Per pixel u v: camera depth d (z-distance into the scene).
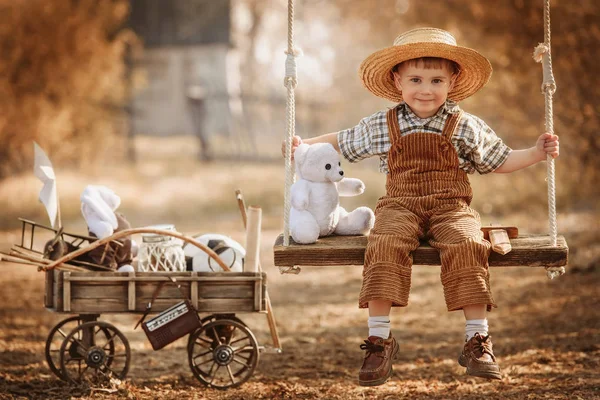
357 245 6.31
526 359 9.42
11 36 25.66
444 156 6.55
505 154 6.72
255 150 39.47
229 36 45.12
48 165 8.34
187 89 45.03
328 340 11.15
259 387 8.56
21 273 16.69
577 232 17.00
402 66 6.58
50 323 11.94
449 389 8.32
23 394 8.10
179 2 44.88
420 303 13.55
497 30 18.78
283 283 16.00
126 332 11.50
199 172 33.16
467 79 6.81
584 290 12.94
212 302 8.14
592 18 15.88
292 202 6.66
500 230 6.44
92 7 28.12
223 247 8.54
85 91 27.45
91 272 7.98
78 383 8.38
